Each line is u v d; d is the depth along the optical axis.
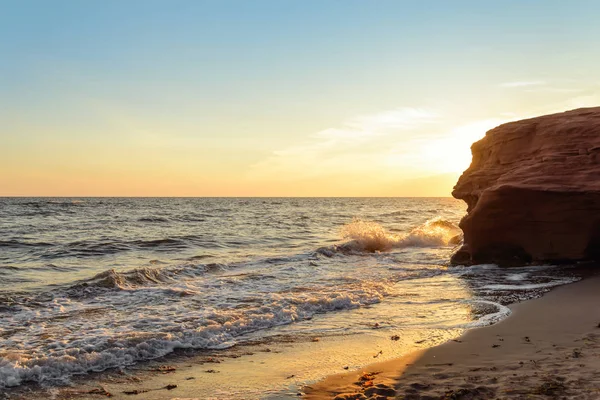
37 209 61.03
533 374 5.89
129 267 16.86
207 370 6.80
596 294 11.37
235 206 91.56
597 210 14.89
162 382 6.36
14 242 23.39
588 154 15.63
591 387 5.30
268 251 22.12
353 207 92.31
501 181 16.66
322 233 31.55
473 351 7.23
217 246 24.00
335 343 8.07
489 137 19.11
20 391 6.05
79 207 71.06
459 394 5.33
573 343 7.34
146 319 9.23
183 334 8.27
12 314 9.67
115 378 6.52
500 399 5.13
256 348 7.86
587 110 17.27
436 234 26.14
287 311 10.02
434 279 14.63
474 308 10.40
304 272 15.86
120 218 44.41
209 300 11.06
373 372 6.49
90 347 7.45
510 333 8.17
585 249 15.45
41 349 7.35
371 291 12.38
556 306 10.20
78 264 17.58
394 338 8.23
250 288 12.70
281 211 68.31
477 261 17.36
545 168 15.99
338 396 5.64
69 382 6.37
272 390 5.98
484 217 16.75
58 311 9.96
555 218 15.62
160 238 26.05
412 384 5.86
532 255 16.33
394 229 36.75
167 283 13.45
